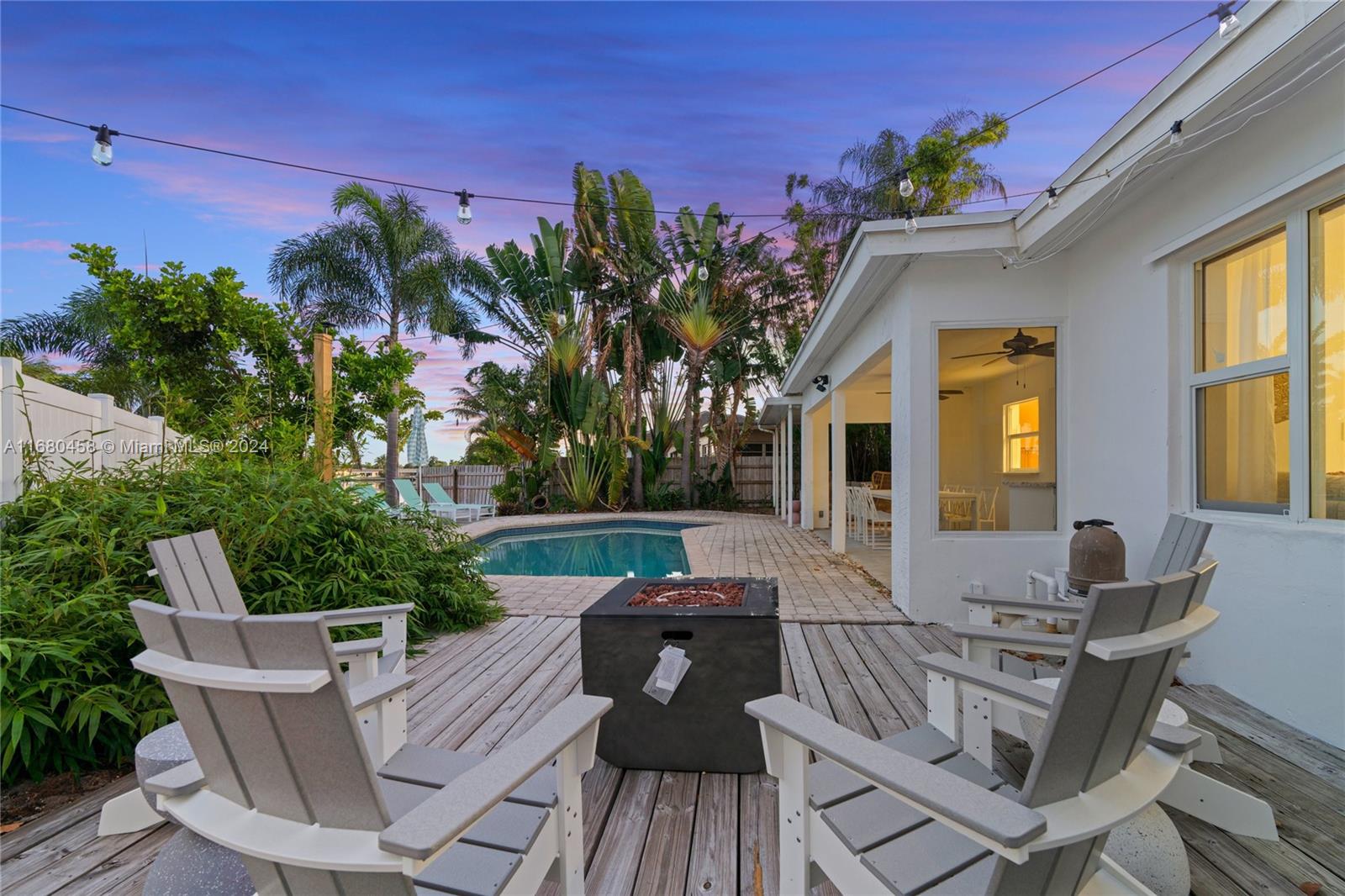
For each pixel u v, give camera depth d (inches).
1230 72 92.6
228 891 60.4
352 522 155.4
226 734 40.5
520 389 605.6
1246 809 70.1
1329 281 96.7
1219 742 93.2
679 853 68.9
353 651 75.3
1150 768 46.1
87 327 440.1
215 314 265.6
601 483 596.4
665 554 390.6
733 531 433.1
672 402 645.3
